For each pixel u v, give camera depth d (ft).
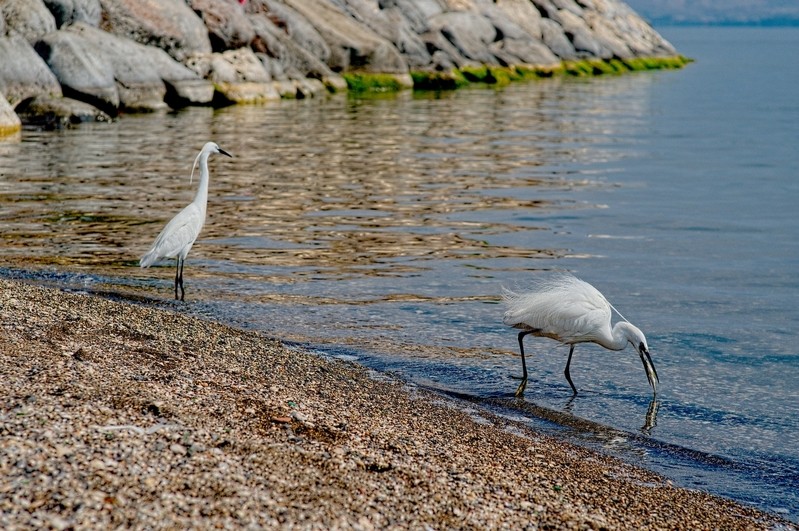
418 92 199.21
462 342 43.70
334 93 185.37
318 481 23.40
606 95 211.82
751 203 85.05
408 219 72.79
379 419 30.32
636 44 336.90
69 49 128.26
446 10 249.55
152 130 121.70
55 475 20.98
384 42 199.21
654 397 37.73
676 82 264.52
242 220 70.08
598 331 37.22
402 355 41.06
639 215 78.07
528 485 26.23
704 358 43.01
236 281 52.47
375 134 127.54
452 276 55.88
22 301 38.47
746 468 30.86
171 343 35.60
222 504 20.99
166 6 151.12
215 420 26.22
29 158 95.81
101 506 19.97
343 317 46.44
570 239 67.97
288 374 34.35
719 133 144.05
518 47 255.91
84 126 121.90
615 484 27.76
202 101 150.20
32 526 18.89
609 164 108.68
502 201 82.33
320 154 107.34
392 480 24.54
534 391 37.78
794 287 55.93
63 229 64.03
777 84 262.67
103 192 79.00
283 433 26.32
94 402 25.71
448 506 23.61
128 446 23.08
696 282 56.90
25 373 27.63
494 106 175.83
